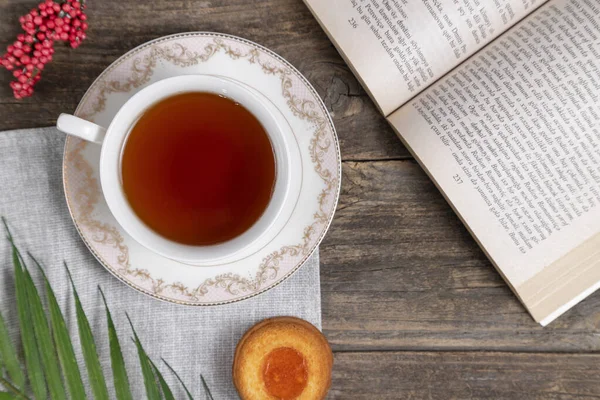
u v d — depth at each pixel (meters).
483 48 0.47
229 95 0.43
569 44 0.46
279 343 0.48
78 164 0.44
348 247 0.49
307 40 0.48
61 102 0.48
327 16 0.46
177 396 0.49
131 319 0.49
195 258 0.42
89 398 0.49
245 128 0.44
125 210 0.42
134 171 0.44
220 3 0.48
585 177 0.46
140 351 0.45
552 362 0.50
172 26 0.48
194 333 0.49
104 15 0.48
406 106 0.47
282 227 0.45
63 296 0.48
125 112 0.41
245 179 0.45
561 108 0.46
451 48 0.46
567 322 0.50
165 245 0.42
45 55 0.45
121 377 0.44
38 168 0.48
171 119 0.44
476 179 0.47
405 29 0.46
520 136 0.47
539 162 0.46
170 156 0.44
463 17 0.46
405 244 0.49
